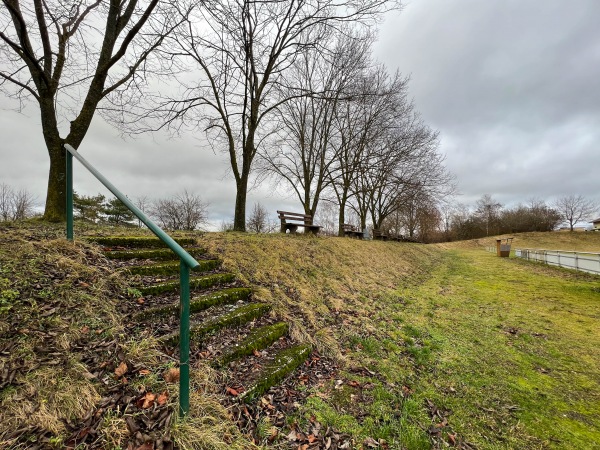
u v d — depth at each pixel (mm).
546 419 2678
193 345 2676
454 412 2693
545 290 8156
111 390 1927
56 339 2166
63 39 5883
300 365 3076
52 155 5277
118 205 24922
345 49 14000
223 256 4980
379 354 3656
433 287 8258
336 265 7277
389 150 16844
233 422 2004
